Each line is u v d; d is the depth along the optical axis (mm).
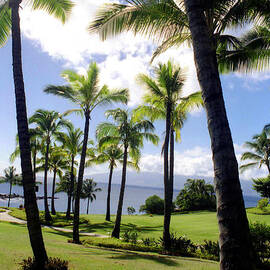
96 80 15180
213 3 5496
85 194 51250
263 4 6594
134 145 19547
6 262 6188
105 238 15352
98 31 6871
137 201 186375
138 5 6266
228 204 2768
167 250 12023
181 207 53438
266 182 35875
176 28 7320
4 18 8344
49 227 22500
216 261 9797
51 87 14812
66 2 8742
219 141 3016
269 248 10305
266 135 36906
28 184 5891
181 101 14516
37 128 28578
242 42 9742
